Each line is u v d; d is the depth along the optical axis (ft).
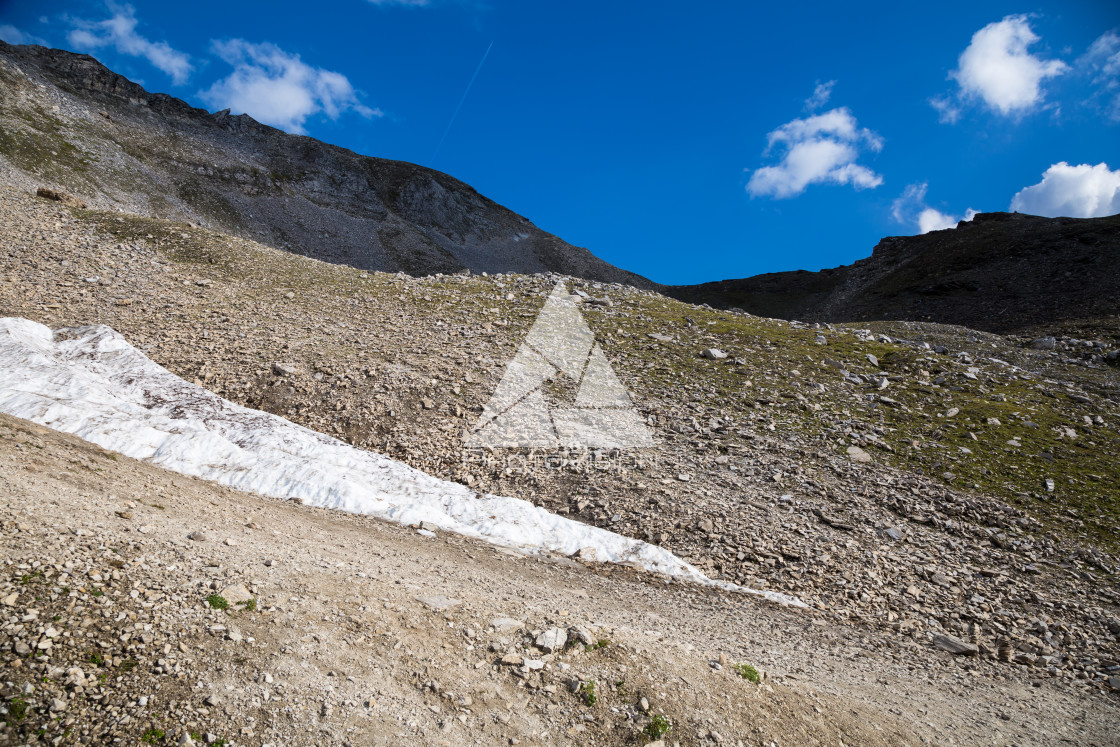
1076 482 76.54
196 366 90.84
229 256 155.33
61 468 37.29
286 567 30.60
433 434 81.20
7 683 17.75
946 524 65.77
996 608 52.01
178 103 622.13
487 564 47.34
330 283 151.64
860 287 608.19
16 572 22.04
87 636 20.47
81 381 67.41
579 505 66.49
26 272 115.14
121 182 432.66
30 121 432.25
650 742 22.72
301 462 63.31
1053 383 117.50
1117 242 400.67
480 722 21.91
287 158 645.92
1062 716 36.27
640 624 37.91
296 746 18.76
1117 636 48.75
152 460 56.03
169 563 26.66
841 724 28.32
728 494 69.72
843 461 80.43
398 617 27.68
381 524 53.52
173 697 19.30
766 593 51.29
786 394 103.86
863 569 56.34
